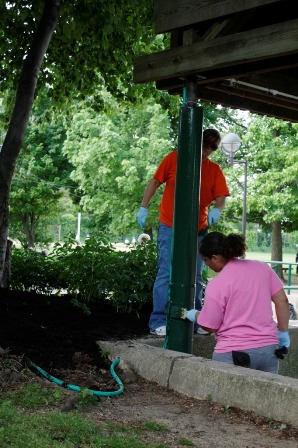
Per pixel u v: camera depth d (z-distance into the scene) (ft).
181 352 17.84
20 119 26.68
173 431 13.35
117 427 13.01
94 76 39.47
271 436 13.42
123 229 98.53
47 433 11.96
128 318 23.73
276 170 87.76
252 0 17.67
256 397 14.79
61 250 29.07
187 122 19.76
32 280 28.68
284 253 227.61
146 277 24.80
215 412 15.02
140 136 97.14
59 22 33.86
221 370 15.64
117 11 33.45
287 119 25.85
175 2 19.56
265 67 19.07
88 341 19.69
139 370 17.76
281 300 16.33
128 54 38.78
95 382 16.72
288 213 88.79
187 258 19.43
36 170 120.98
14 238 122.83
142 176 96.22
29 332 19.94
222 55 18.34
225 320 16.34
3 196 26.18
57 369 17.37
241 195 92.48
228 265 16.51
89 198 101.71
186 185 19.58
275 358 16.14
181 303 19.33
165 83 21.53
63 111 41.83
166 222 21.20
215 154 93.09
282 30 16.97
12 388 14.88
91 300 26.27
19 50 36.55
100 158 94.79
